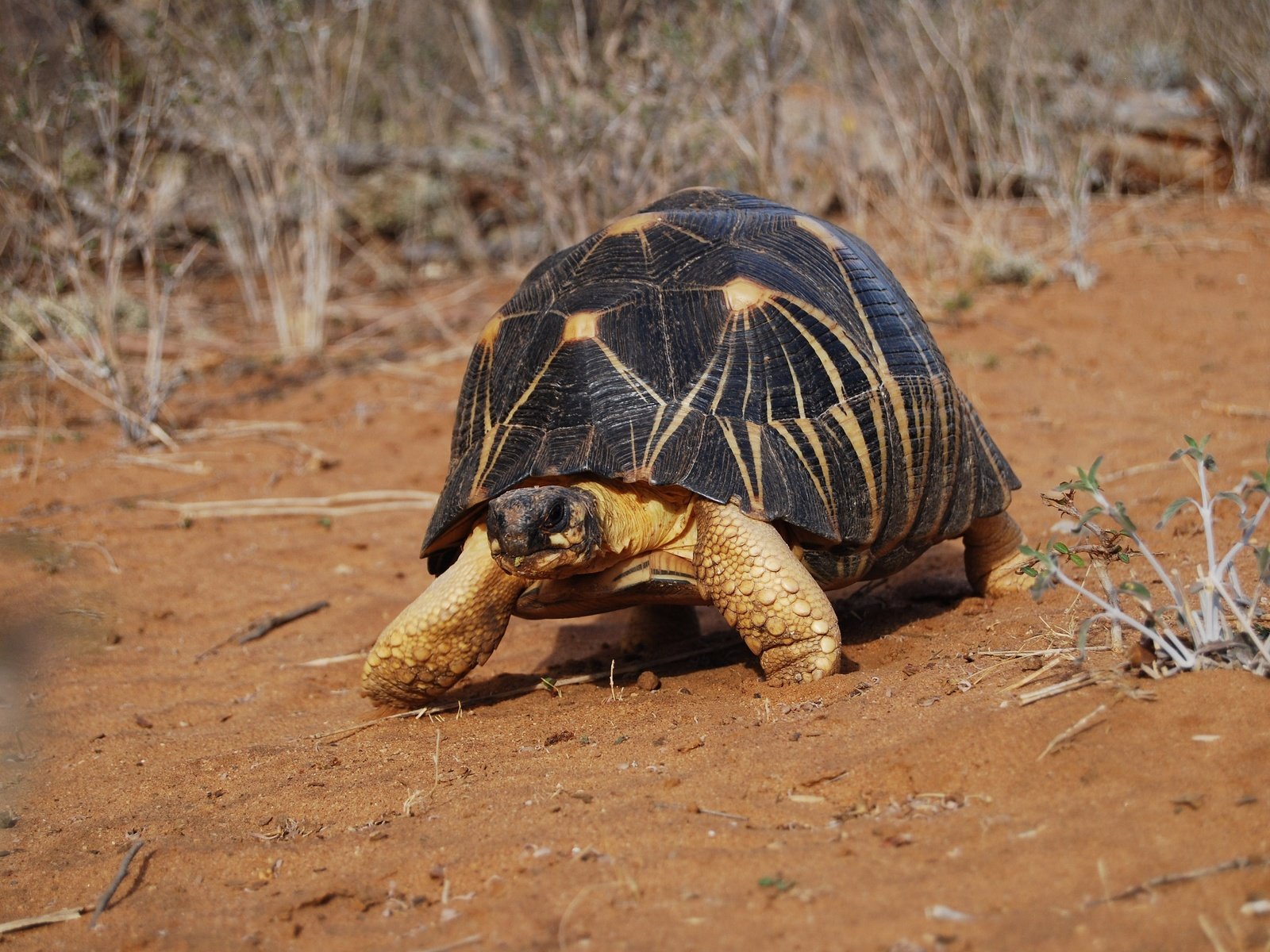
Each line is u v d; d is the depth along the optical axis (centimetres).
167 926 344
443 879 341
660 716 460
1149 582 530
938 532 536
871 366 500
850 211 1414
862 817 340
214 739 525
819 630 447
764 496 443
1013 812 327
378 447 1019
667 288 493
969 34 1438
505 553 438
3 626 687
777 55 1328
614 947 289
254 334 1390
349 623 693
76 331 1230
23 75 1091
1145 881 284
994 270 1298
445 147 1706
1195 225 1472
